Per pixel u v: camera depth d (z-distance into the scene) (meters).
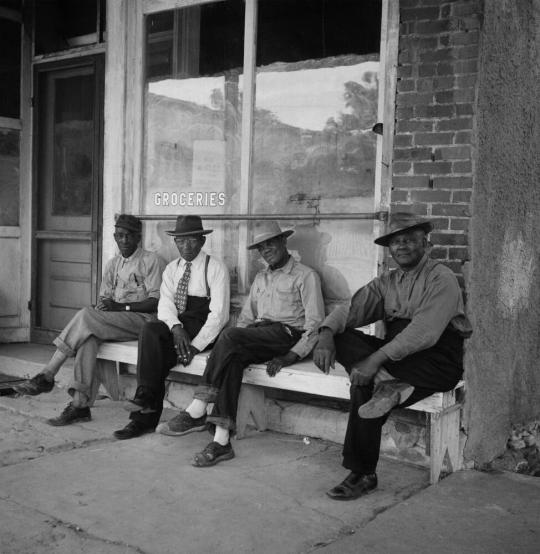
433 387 3.73
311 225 5.00
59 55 6.44
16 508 3.41
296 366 4.35
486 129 4.19
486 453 4.41
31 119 6.70
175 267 4.97
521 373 4.84
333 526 3.30
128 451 4.28
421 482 3.91
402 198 4.27
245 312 4.81
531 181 4.81
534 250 4.92
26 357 6.13
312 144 5.00
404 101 4.25
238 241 5.33
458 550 3.09
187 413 4.49
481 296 4.22
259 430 4.72
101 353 5.02
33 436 4.52
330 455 4.27
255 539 3.14
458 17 4.08
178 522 3.29
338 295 4.91
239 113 5.34
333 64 4.90
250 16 5.20
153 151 5.75
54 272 6.65
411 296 3.85
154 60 5.70
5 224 6.68
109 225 5.89
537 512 3.53
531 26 4.67
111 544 3.06
